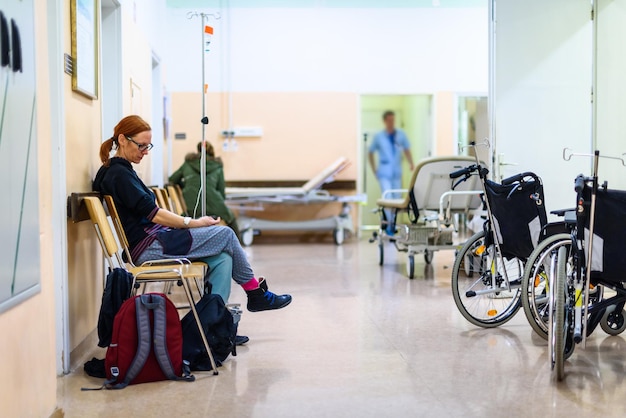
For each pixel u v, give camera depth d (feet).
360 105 32.76
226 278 11.94
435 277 20.31
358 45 32.24
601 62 17.74
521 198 12.49
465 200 19.97
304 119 32.17
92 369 10.53
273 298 12.51
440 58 32.60
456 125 32.94
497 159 17.37
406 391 9.55
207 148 22.45
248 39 31.63
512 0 17.26
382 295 17.29
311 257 25.58
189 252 11.72
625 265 9.71
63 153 10.41
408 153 34.47
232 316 11.27
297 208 32.07
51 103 10.28
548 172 17.69
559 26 17.58
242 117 31.83
